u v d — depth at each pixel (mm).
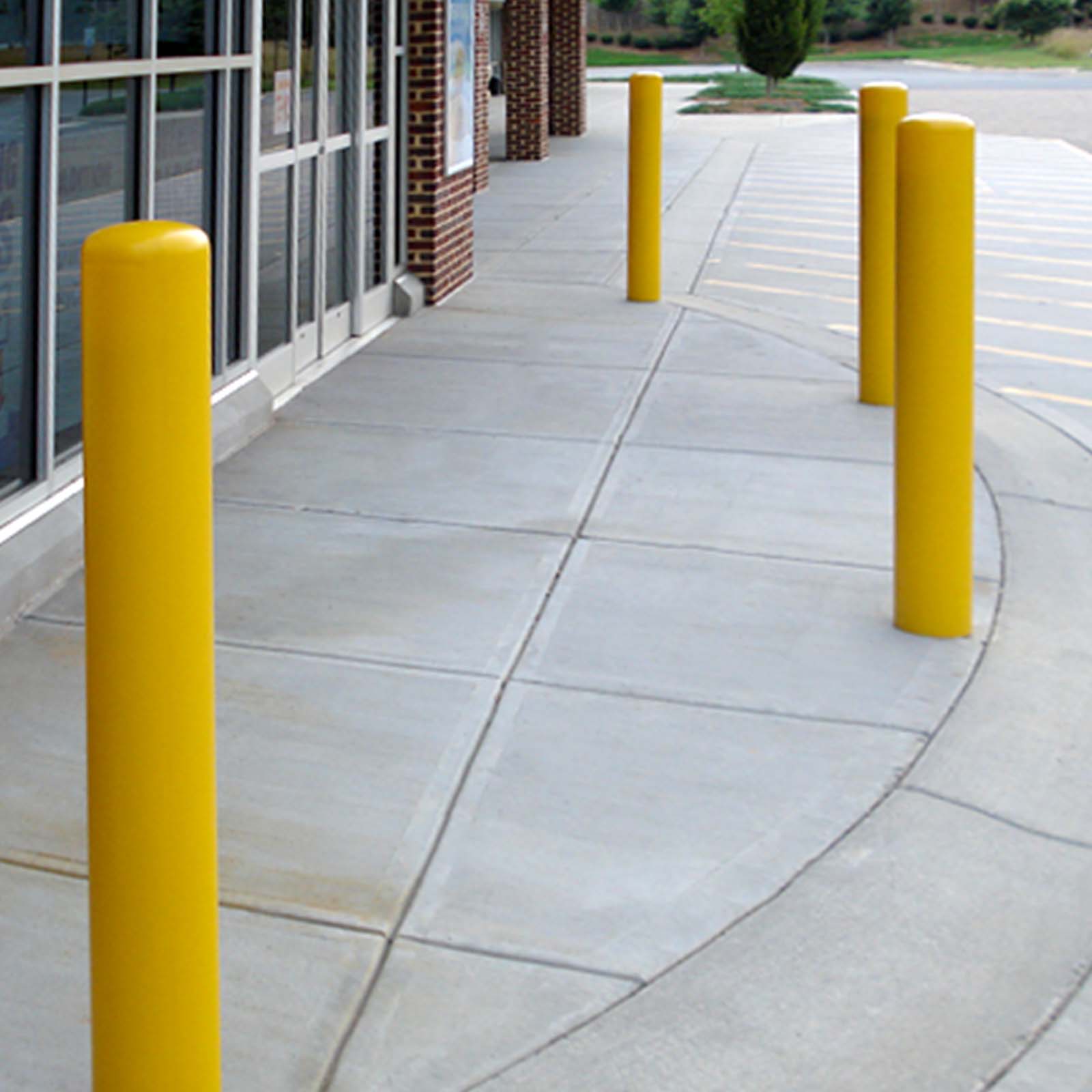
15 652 4969
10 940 3420
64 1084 2945
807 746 4410
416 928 3506
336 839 3879
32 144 5367
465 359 9258
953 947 3449
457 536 6137
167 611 2404
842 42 76000
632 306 11117
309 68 8461
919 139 4707
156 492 2367
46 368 5539
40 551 5414
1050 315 11109
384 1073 3012
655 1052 3080
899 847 3867
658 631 5230
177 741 2447
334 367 8984
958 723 4555
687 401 8344
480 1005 3227
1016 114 32656
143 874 2469
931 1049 3098
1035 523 6352
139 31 6082
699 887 3688
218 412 7176
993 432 7789
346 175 9383
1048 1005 3246
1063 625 5289
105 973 2523
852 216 16781
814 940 3471
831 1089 2969
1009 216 16578
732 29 40812
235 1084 2965
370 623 5250
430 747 4383
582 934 3490
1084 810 4059
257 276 7758
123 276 2295
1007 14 73312
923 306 4863
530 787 4160
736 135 28375
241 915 3525
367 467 7043
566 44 27047
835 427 7824
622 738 4445
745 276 12781
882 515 6445
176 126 6629
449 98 10789
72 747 4344
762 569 5812
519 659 4980
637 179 11008
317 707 4605
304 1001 3230
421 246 10789
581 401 8289
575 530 6242
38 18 5277
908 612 5188
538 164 22391
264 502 6508
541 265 13016
